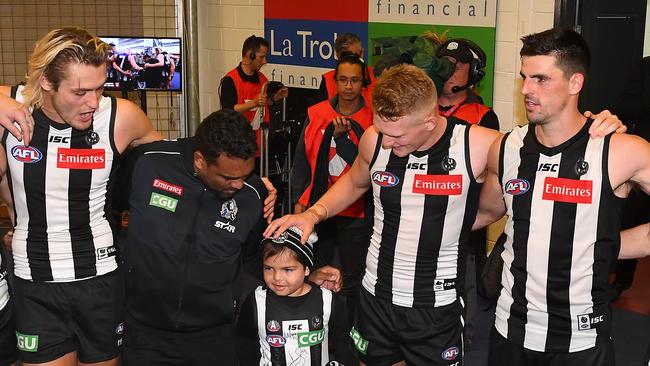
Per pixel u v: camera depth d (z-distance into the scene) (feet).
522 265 8.25
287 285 9.42
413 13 17.99
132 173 8.90
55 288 8.91
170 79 18.99
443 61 12.40
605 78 17.54
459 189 8.82
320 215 9.59
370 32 18.90
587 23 16.71
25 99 8.37
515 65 16.75
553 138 8.05
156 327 9.02
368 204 11.30
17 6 22.39
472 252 11.94
